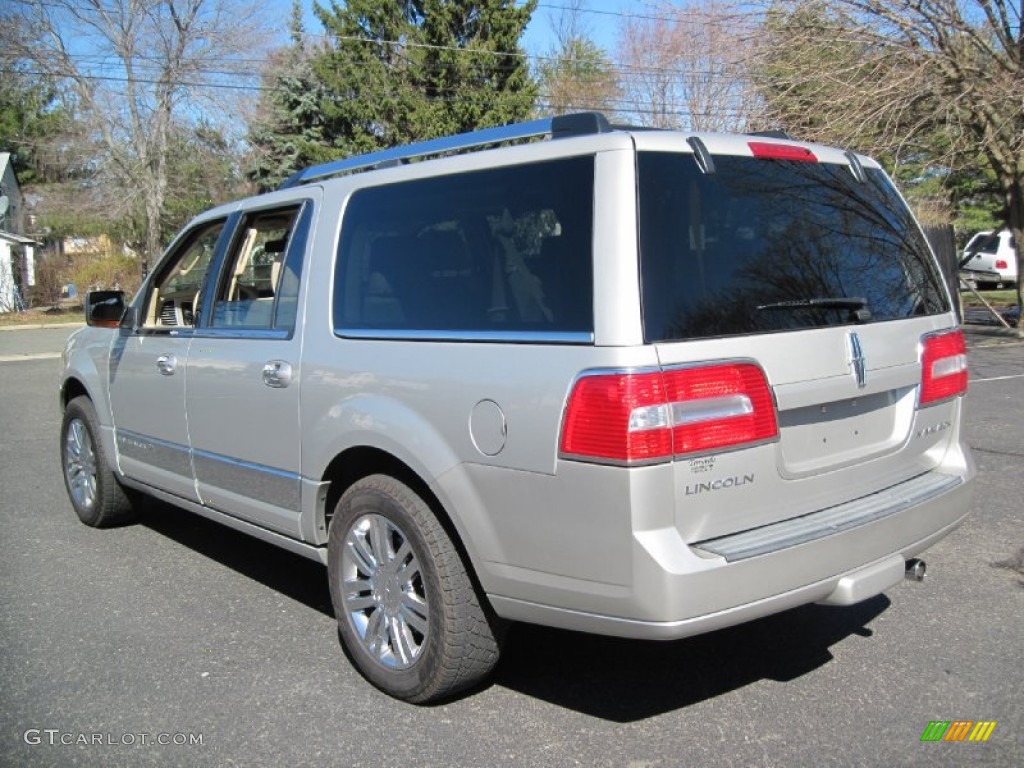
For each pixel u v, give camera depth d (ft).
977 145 49.01
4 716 11.40
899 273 12.19
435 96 96.89
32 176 147.84
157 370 16.03
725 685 12.05
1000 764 10.03
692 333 9.58
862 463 11.34
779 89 49.67
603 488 9.27
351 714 11.40
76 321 96.73
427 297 11.40
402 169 12.25
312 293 12.93
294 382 12.81
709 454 9.53
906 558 11.48
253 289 14.58
